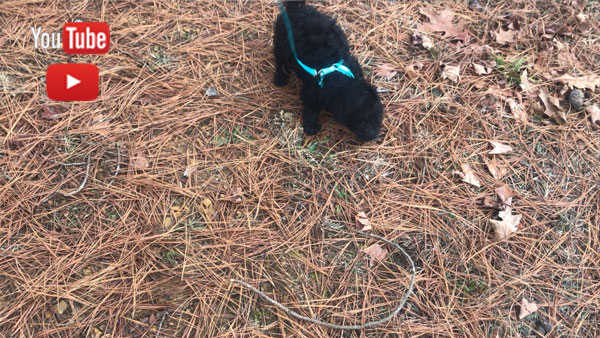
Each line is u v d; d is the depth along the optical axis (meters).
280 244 0.88
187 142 0.98
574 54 1.16
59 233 0.86
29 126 0.95
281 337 0.81
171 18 1.12
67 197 0.89
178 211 0.90
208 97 1.03
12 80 0.99
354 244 0.90
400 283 0.86
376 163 0.99
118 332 0.79
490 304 0.85
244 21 1.14
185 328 0.81
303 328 0.81
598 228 0.94
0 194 0.87
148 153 0.95
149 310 0.81
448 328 0.83
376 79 1.09
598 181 0.99
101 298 0.81
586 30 1.20
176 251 0.86
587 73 1.13
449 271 0.88
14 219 0.86
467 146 1.02
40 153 0.92
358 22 1.17
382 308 0.84
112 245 0.85
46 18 1.08
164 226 0.88
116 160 0.94
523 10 1.22
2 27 1.05
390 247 0.90
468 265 0.89
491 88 1.09
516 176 0.99
